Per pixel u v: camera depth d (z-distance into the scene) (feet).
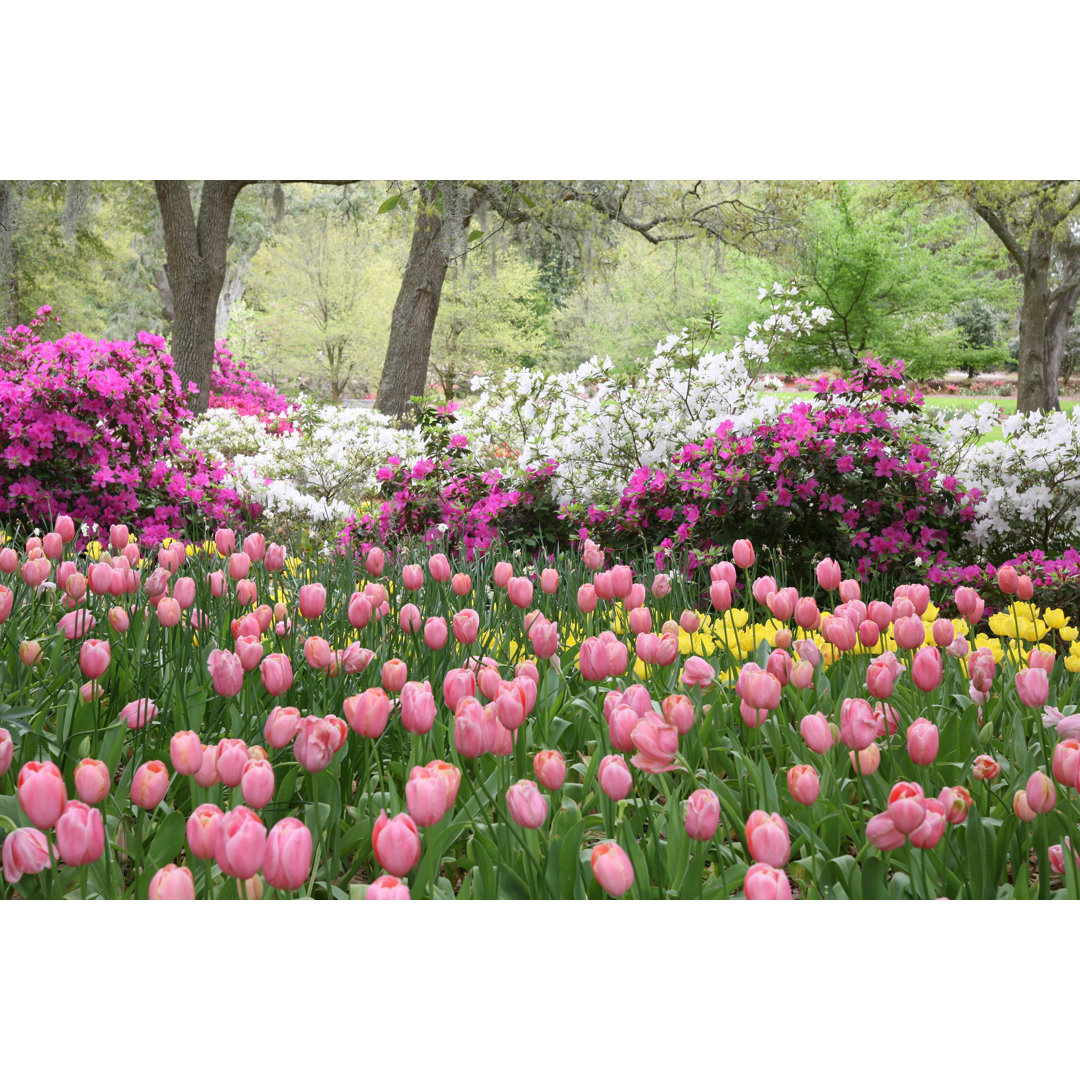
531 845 5.32
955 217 60.34
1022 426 16.58
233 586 9.30
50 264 64.80
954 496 15.38
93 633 8.31
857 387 15.94
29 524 19.07
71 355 20.15
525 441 20.12
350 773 6.53
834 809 5.78
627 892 4.94
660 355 18.54
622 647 6.21
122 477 19.67
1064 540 15.79
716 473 14.49
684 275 70.69
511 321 76.28
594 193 34.81
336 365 76.74
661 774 6.17
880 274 56.59
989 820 5.72
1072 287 55.47
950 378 96.63
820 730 5.34
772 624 8.89
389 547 16.96
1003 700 7.39
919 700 7.36
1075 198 46.78
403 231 39.34
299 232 73.05
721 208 41.14
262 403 46.50
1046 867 5.15
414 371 39.55
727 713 7.32
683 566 13.82
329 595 9.79
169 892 3.84
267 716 6.71
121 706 7.31
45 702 6.82
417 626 8.07
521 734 6.06
